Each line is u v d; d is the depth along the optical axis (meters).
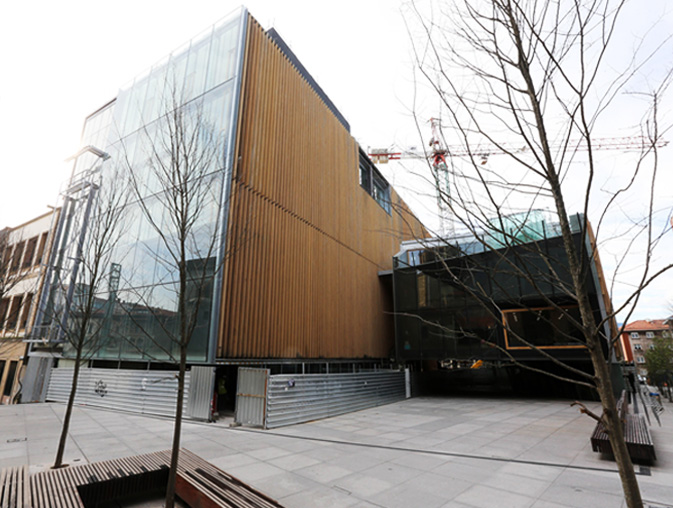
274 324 14.88
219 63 15.55
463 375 24.77
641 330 61.66
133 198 15.54
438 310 20.25
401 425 10.19
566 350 16.16
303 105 19.88
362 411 13.41
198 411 10.87
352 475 5.61
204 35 16.80
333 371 19.33
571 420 11.00
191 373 11.49
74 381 6.07
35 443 7.60
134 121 17.52
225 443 7.77
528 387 21.42
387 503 4.51
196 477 4.24
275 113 17.02
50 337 16.30
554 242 14.63
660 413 14.97
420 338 20.52
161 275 13.49
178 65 17.27
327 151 22.11
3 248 15.55
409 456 6.73
